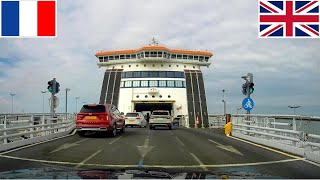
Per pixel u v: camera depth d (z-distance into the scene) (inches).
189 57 2079.2
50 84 817.5
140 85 1980.8
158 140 701.9
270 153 498.3
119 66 2092.8
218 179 186.4
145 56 1969.7
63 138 728.3
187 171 212.2
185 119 1784.0
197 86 2011.6
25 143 590.2
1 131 505.7
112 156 452.8
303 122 499.2
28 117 701.9
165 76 1995.6
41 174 187.0
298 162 412.8
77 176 177.5
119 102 1978.3
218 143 644.7
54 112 816.3
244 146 592.7
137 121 1386.6
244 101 783.1
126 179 168.4
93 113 771.4
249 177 217.5
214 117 1628.9
